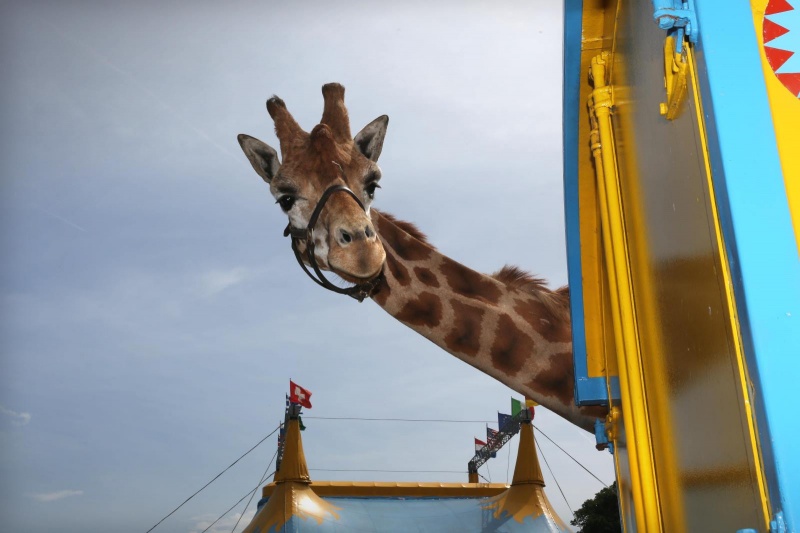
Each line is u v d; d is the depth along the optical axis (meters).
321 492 12.47
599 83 3.94
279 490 12.01
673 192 2.79
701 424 2.65
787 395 1.96
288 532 11.30
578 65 4.36
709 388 2.53
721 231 2.21
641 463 3.35
